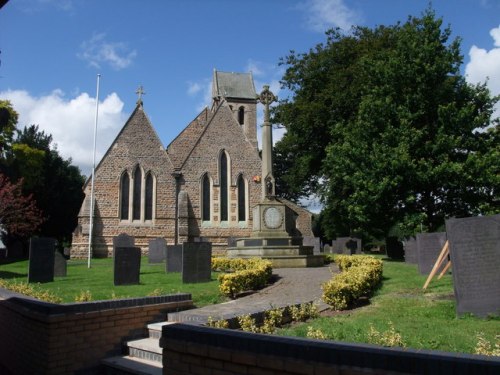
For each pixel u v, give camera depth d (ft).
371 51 118.01
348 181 93.09
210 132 139.64
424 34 94.38
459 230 31.01
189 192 134.51
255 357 14.88
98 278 59.62
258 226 78.89
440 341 23.67
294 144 132.05
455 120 85.05
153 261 92.32
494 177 80.74
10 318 29.71
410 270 60.23
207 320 24.39
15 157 154.10
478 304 29.89
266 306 30.17
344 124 117.08
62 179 173.06
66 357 24.50
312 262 73.72
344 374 13.08
